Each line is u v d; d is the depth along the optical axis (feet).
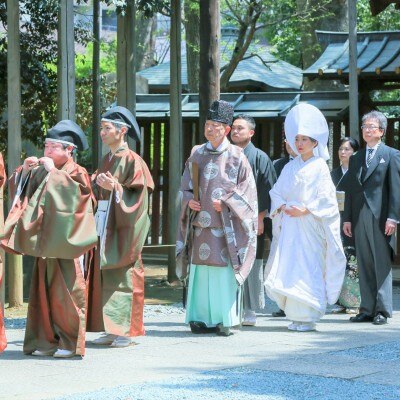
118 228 25.58
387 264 31.76
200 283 28.71
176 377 21.08
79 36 51.98
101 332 28.60
